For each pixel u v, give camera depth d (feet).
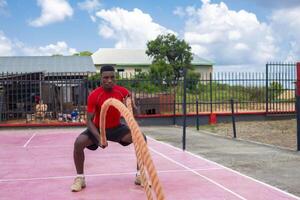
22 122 56.75
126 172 22.79
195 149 32.22
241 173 22.54
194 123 57.11
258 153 29.94
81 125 53.93
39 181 20.81
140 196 17.60
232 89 62.75
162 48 170.91
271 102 62.08
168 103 58.39
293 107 62.90
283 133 45.73
